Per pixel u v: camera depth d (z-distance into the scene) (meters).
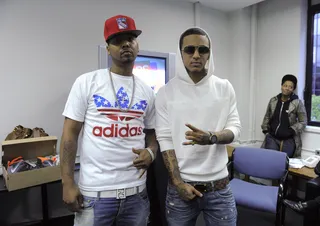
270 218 2.62
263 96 3.74
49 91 2.54
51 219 2.59
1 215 2.41
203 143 1.09
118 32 1.12
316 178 2.22
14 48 2.35
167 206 1.27
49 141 2.23
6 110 2.36
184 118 1.21
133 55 1.18
